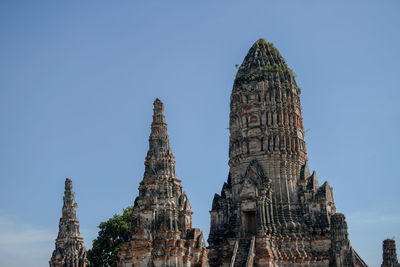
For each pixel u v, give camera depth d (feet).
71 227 364.58
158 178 305.53
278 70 369.09
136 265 288.71
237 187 351.05
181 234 300.20
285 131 355.56
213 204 363.35
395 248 318.65
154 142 316.81
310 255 325.21
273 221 330.75
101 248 412.57
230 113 372.17
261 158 348.79
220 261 331.36
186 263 289.12
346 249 299.99
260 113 358.02
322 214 334.65
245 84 367.04
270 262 311.47
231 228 338.75
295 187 347.15
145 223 296.51
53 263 355.56
